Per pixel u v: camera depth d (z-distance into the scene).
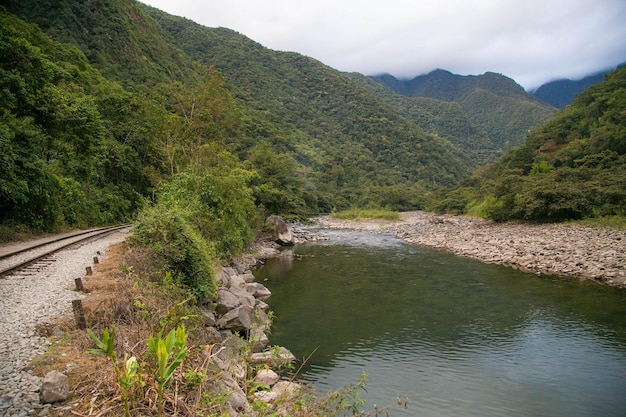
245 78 162.25
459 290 18.50
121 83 67.88
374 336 12.86
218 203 21.30
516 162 63.25
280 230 35.25
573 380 9.91
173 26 176.75
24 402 4.54
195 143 32.47
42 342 6.31
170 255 11.49
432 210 78.44
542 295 17.38
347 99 180.00
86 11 76.94
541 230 36.06
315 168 111.19
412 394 9.23
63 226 24.17
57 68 38.81
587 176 42.72
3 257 13.15
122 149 38.97
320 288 18.98
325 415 6.46
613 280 19.34
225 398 4.90
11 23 41.25
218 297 12.63
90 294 9.12
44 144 24.69
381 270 23.34
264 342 11.65
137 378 4.45
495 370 10.47
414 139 156.88
